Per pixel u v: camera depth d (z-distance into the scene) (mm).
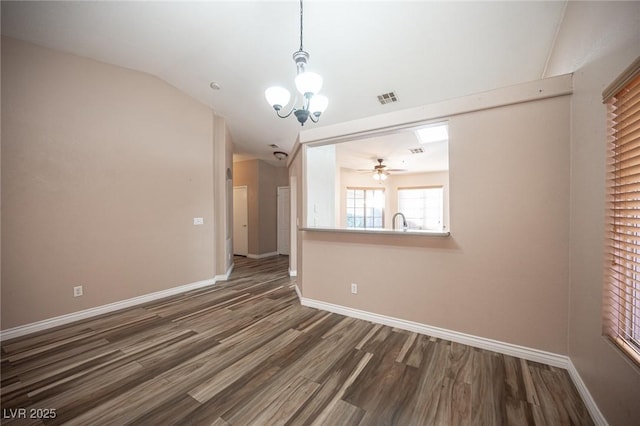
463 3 2094
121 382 1790
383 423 1416
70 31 2527
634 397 1062
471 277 2209
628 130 1164
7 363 2029
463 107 2193
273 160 7281
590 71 1540
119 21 2453
